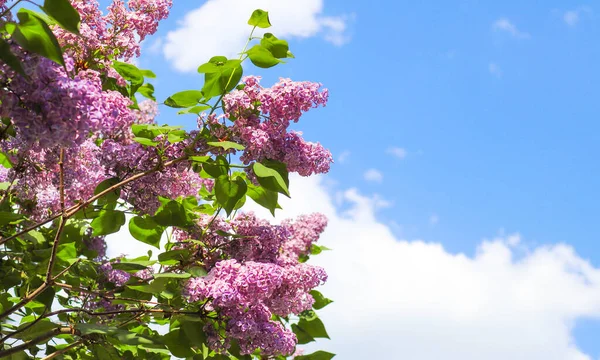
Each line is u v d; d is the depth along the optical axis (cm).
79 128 355
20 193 533
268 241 610
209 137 534
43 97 345
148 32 574
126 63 568
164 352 617
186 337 563
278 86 532
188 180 661
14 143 474
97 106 359
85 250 684
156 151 559
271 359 686
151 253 650
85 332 473
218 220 607
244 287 523
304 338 722
